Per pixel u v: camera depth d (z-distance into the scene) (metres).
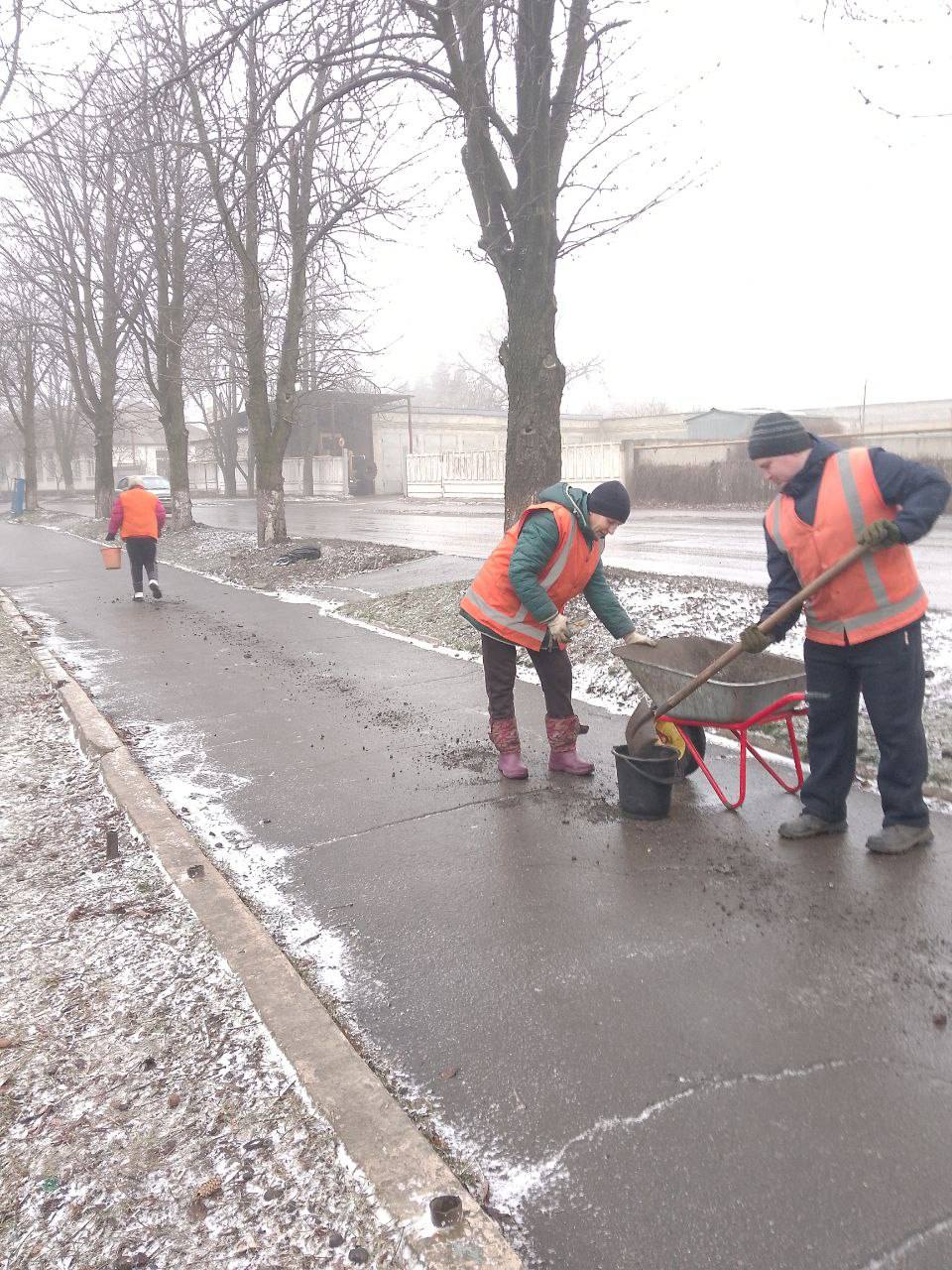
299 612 11.22
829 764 4.16
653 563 12.29
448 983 3.26
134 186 15.17
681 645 4.93
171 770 5.67
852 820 4.41
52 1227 2.23
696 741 4.96
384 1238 2.13
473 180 9.09
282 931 3.68
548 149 8.58
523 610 5.02
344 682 7.68
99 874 4.14
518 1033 2.96
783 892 3.76
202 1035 2.93
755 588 8.47
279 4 7.90
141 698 7.43
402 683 7.54
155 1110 2.60
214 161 11.43
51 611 12.45
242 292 17.05
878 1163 2.36
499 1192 2.33
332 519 26.58
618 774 4.60
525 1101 2.65
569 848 4.30
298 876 4.17
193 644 9.64
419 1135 2.44
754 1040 2.86
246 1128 2.52
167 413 22.95
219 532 21.52
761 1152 2.41
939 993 3.04
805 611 4.07
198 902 3.78
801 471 3.89
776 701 4.29
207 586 14.22
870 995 3.05
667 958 3.34
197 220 14.53
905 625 3.83
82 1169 2.40
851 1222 2.18
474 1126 2.56
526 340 9.13
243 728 6.50
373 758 5.74
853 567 3.80
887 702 3.90
